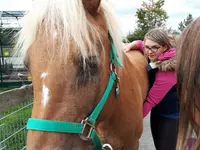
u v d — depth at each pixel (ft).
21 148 12.01
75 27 5.72
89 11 6.52
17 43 6.42
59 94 5.54
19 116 11.88
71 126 5.68
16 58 6.60
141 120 8.95
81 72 5.65
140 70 9.68
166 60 8.89
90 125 6.23
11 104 10.85
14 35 7.28
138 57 10.26
